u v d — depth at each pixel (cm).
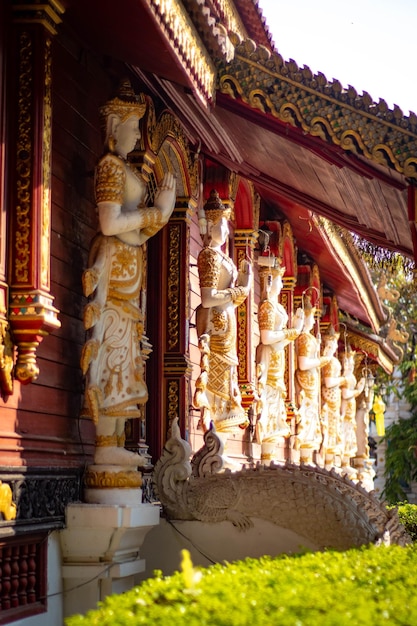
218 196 1248
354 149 945
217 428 1193
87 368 856
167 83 1045
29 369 748
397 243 1284
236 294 1193
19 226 754
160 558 970
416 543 902
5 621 731
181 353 1182
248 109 990
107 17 816
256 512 952
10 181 759
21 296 744
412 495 4084
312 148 994
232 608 512
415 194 940
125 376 880
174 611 516
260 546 949
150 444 1167
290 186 1296
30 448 781
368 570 640
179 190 1188
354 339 2705
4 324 733
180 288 1191
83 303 929
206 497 967
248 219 1512
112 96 895
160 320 1188
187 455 989
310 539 938
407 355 3403
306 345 1880
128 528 848
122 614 525
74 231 909
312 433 1891
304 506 938
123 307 881
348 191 1154
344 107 947
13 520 736
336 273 2097
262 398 1517
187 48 854
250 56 963
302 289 1989
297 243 1922
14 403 762
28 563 778
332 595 546
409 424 3372
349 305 2548
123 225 870
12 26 775
